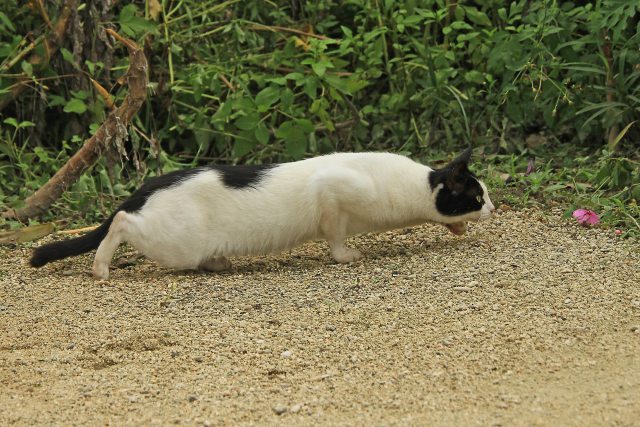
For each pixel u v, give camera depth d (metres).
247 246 8.71
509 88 11.22
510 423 5.62
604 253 8.62
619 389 6.02
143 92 9.64
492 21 12.38
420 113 12.22
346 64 11.77
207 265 8.87
